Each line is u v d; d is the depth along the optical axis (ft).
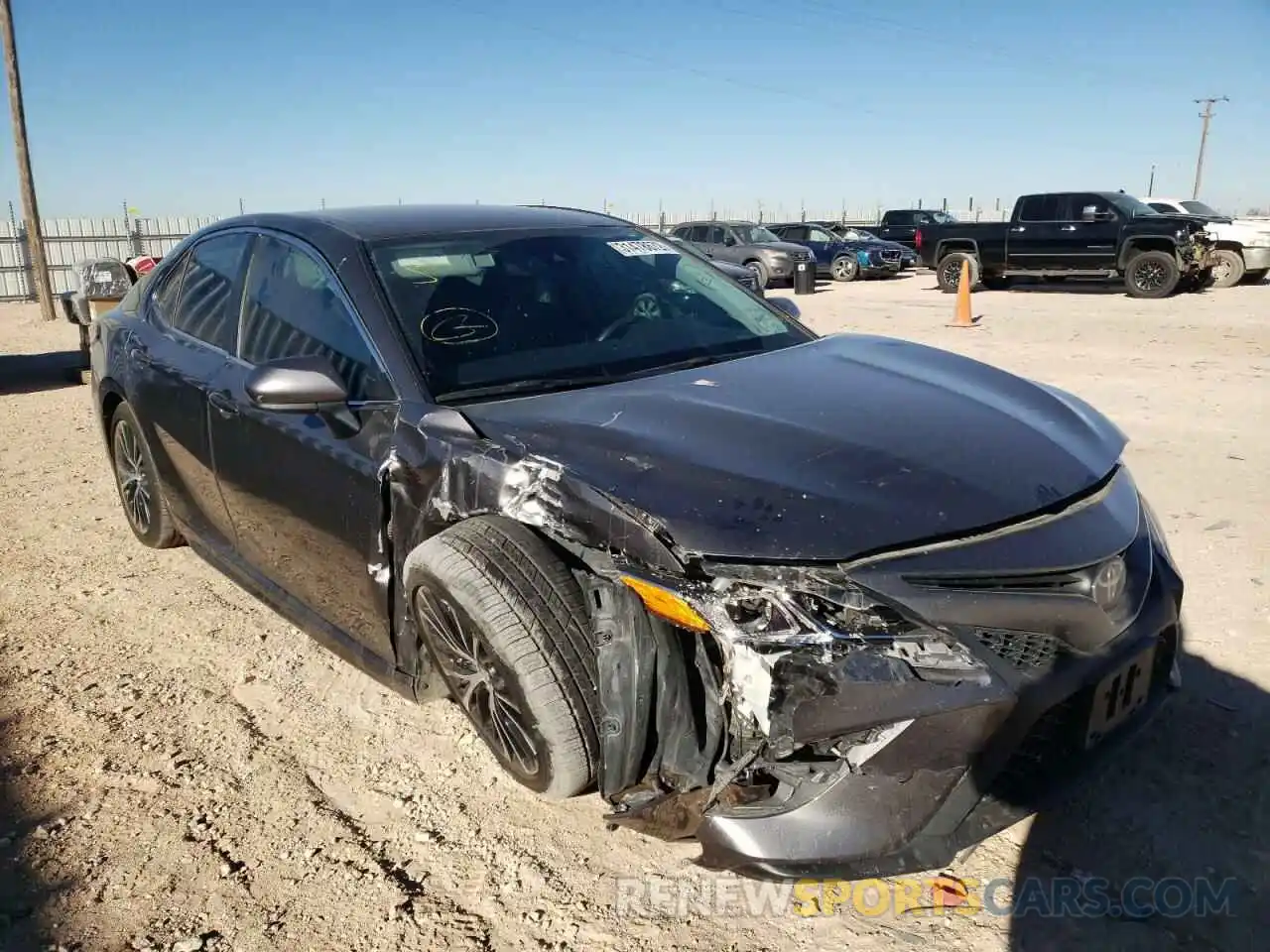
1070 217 60.90
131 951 7.83
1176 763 9.80
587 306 11.43
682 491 7.74
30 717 11.37
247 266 12.94
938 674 6.93
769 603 7.11
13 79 61.16
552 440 8.70
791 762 7.23
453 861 8.82
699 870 8.62
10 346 47.32
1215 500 17.28
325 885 8.56
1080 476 8.48
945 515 7.51
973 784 7.10
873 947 7.67
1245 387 27.30
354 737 10.89
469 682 9.14
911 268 91.76
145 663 12.65
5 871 8.77
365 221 12.19
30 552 16.67
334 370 9.82
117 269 31.78
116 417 15.89
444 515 9.12
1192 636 12.32
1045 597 7.41
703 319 11.94
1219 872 8.33
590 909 8.18
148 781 10.08
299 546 11.29
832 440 8.44
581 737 8.30
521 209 13.58
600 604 8.22
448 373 10.03
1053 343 37.52
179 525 14.88
